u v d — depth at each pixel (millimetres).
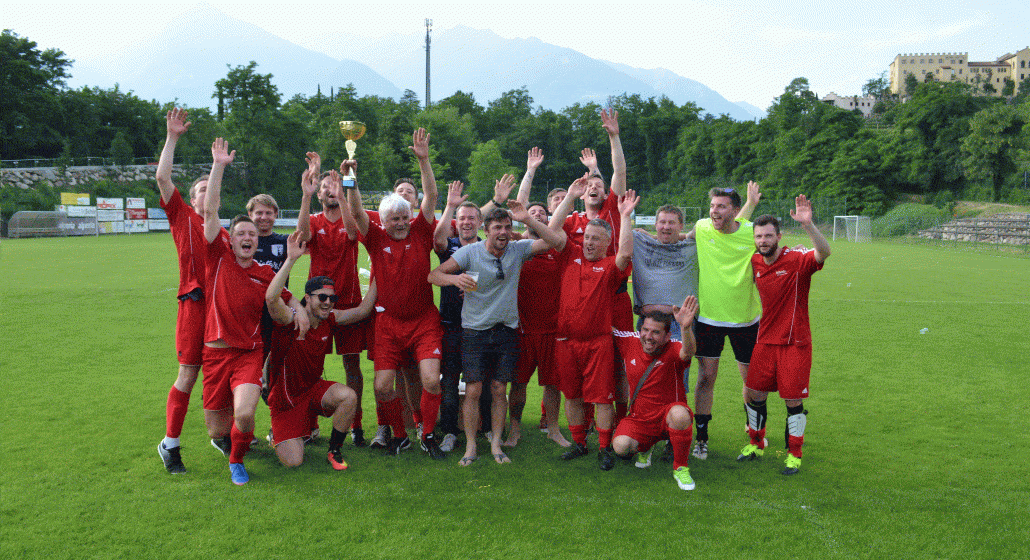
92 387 6617
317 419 5438
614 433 4969
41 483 4266
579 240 5625
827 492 4309
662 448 5309
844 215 50781
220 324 4379
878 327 10469
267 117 56594
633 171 87688
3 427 5379
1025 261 24953
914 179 54344
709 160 76875
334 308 5504
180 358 4613
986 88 92062
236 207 52750
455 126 78188
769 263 4777
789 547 3547
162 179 4512
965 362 8102
